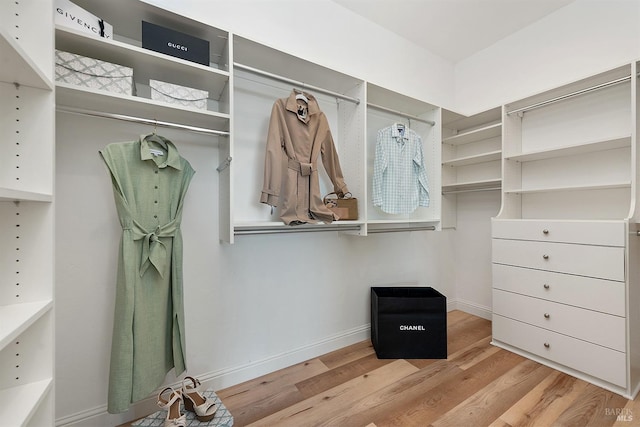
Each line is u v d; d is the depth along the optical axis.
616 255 1.50
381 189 2.03
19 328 0.63
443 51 2.66
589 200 1.93
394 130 2.07
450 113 2.39
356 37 2.16
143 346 1.21
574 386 1.57
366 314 2.26
